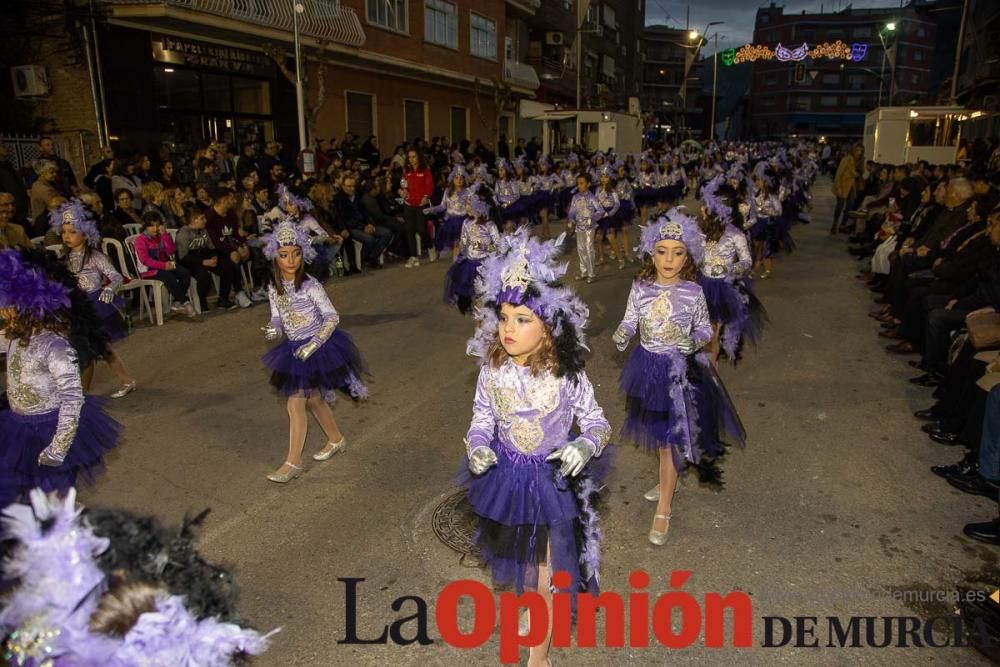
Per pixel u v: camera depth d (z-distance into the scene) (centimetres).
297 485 499
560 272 309
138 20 1493
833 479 505
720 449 468
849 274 1252
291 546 423
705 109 9206
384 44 2288
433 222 1446
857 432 586
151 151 1370
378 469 523
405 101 2525
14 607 165
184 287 941
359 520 452
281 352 496
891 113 2602
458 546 421
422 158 1359
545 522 299
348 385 529
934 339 686
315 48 1912
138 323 927
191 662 175
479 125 3053
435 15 2583
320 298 485
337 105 2170
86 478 390
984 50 3522
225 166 1371
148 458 540
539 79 3700
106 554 173
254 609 366
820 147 6216
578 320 306
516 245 304
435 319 958
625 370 446
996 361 482
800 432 586
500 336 297
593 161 2180
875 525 445
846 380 711
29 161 1345
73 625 164
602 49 5281
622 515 460
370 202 1330
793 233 1803
